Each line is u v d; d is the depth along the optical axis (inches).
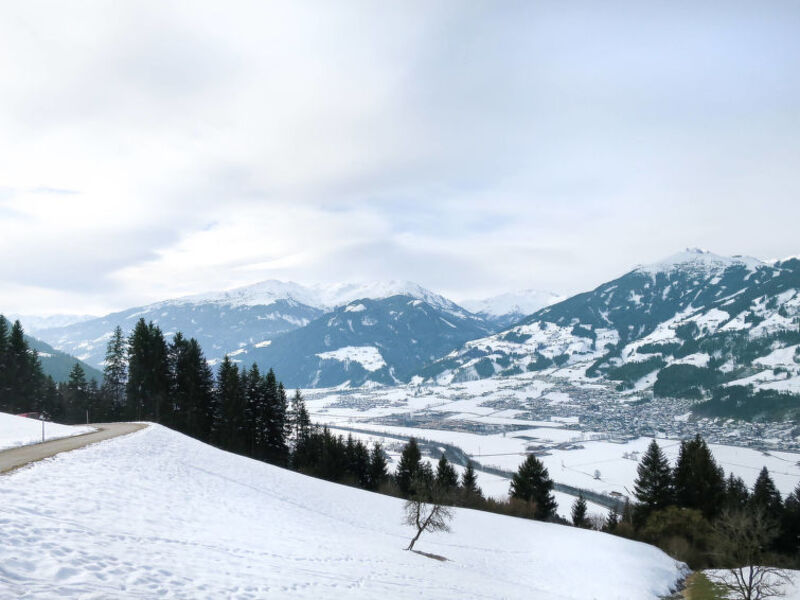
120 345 4293.8
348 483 4065.0
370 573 990.4
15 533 603.2
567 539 2474.2
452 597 981.8
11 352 4052.7
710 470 3577.8
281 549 983.6
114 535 732.7
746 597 1706.4
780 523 3011.8
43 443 1617.9
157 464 1558.8
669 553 2869.1
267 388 4298.7
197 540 858.8
